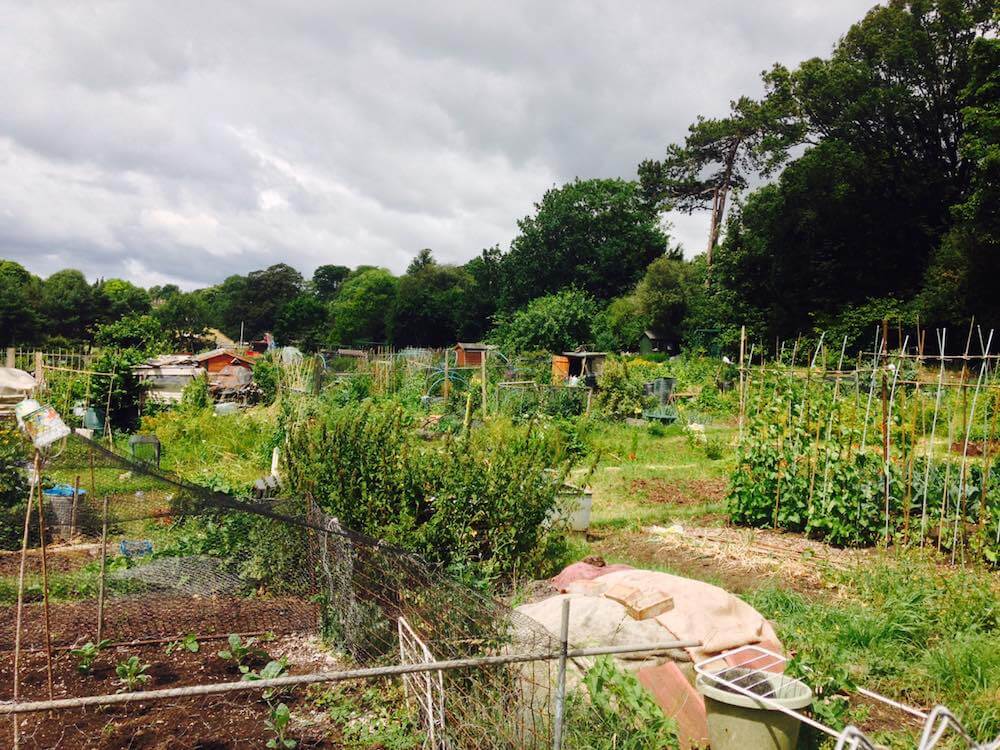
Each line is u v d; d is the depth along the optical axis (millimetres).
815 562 9000
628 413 24469
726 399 26844
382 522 7219
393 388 28203
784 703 3738
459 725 4141
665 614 4809
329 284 159500
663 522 11430
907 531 9453
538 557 7820
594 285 73812
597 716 4125
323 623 6070
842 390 12391
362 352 45125
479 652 4477
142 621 6109
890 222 41688
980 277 34500
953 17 39500
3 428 8773
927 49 40250
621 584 5305
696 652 4531
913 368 10945
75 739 4359
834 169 41219
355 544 5695
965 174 41031
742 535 10523
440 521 7172
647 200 70188
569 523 9008
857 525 9984
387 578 5406
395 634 5215
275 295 115062
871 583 7688
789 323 43844
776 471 11000
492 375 28781
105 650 5660
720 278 49281
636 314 62625
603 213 75125
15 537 7359
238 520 6672
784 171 44125
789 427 11031
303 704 4945
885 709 5074
